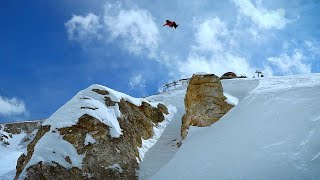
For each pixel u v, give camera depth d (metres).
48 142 17.56
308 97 16.70
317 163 12.53
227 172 14.43
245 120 17.61
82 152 17.73
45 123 19.36
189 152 17.73
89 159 17.52
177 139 21.48
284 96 18.05
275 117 16.38
